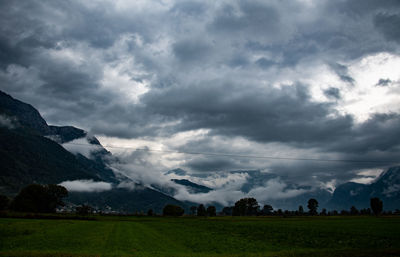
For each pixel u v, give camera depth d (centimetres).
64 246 4150
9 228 6844
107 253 3494
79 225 8962
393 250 3497
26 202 16700
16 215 12562
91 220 13325
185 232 7231
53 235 5644
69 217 13312
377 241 5128
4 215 12431
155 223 11875
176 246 4459
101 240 4950
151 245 4488
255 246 4538
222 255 3459
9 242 4500
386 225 9538
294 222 12325
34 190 17338
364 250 3650
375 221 12206
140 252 3669
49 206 17775
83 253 3394
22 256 3041
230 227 9188
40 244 4322
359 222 11538
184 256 3356
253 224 10944
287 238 5747
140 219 15875
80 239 5034
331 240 5341
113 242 4725
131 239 5250
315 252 3525
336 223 11069
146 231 7419
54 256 3044
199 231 7594
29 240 4775
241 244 4784
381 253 3262
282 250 4084
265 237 5956
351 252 3412
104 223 10850
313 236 6103
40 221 10250
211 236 6147
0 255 3089
